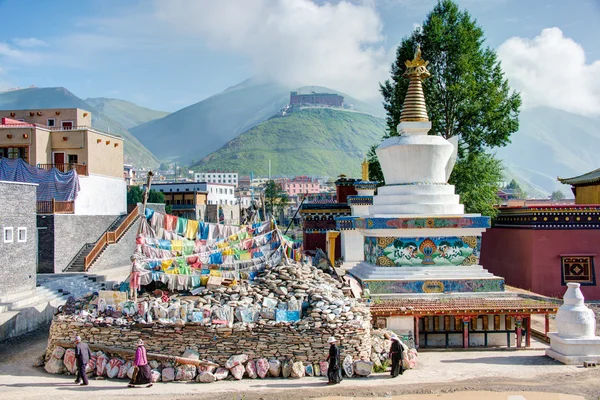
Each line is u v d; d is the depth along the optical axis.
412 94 30.08
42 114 64.38
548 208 37.44
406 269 27.38
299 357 21.22
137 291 24.42
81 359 20.36
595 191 45.00
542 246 37.31
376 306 25.05
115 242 49.72
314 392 19.30
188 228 27.06
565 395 19.09
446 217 27.34
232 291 23.70
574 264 37.28
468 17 50.09
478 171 47.53
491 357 24.05
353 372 21.20
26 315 29.52
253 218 37.97
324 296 22.77
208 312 21.92
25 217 33.31
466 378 21.00
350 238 41.00
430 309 24.66
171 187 122.38
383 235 27.67
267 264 25.69
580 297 23.77
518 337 25.56
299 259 28.34
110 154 59.41
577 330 23.30
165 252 25.55
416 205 27.86
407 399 18.70
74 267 45.66
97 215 51.06
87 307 23.50
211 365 20.88
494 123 48.25
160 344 21.42
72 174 49.00
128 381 20.75
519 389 19.69
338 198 46.44
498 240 43.03
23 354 24.72
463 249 27.77
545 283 37.12
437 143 28.75
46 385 20.20
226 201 142.25
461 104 47.69
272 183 144.75
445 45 48.09
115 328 21.67
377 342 22.59
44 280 39.41
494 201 47.78
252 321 21.81
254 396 18.84
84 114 66.25
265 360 21.06
